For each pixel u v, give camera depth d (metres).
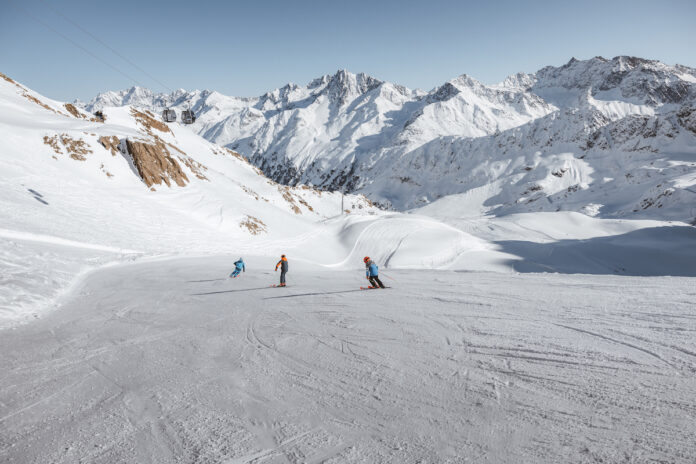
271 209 68.06
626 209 147.00
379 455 3.88
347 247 60.25
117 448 4.20
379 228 66.12
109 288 15.74
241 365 6.60
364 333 8.03
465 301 10.48
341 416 4.71
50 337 8.86
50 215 31.44
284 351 7.21
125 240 33.53
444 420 4.46
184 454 4.04
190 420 4.77
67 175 42.81
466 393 5.06
